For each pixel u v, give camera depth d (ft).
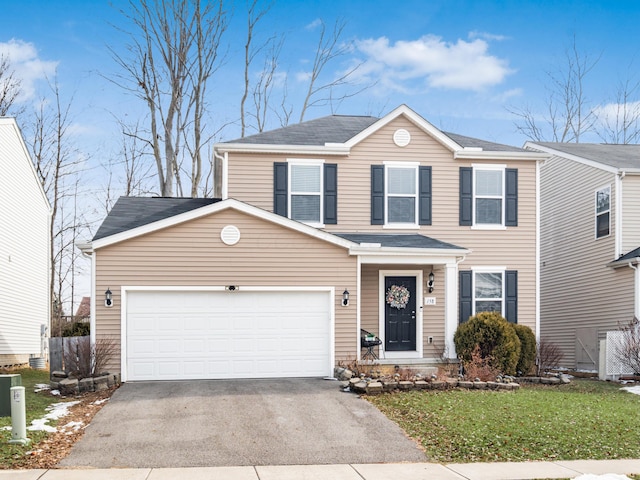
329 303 53.98
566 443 34.27
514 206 64.75
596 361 71.31
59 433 34.96
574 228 77.25
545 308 84.64
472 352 54.65
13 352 73.67
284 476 28.76
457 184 64.08
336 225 62.08
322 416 39.40
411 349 61.82
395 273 61.93
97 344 50.11
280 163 61.87
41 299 86.48
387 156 63.31
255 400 43.42
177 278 51.80
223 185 61.41
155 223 51.29
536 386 53.47
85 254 53.62
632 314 64.85
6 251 70.44
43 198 87.10
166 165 95.76
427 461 31.60
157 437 34.71
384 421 38.45
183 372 51.72
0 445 32.07
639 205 68.23
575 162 77.20
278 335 53.26
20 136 74.74
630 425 37.91
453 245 58.80
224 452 32.40
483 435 35.27
